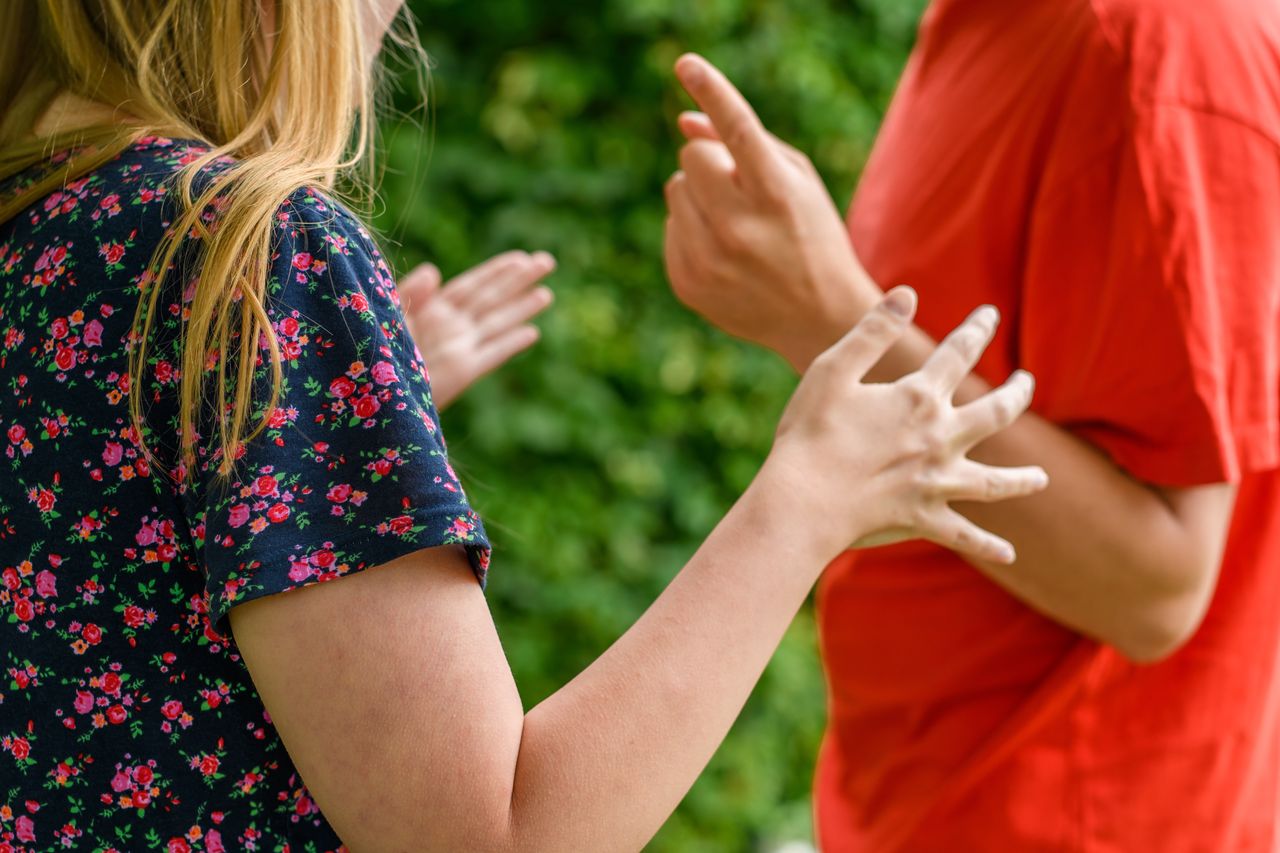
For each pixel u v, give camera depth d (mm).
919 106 1269
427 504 702
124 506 739
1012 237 1129
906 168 1243
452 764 675
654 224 2549
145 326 732
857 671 1310
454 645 696
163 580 737
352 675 683
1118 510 1038
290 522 692
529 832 686
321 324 720
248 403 697
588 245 2504
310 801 749
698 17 2463
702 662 754
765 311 1109
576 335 2461
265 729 742
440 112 2467
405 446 710
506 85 2461
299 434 704
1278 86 1058
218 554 691
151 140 812
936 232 1180
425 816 674
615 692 734
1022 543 1055
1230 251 1024
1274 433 1040
